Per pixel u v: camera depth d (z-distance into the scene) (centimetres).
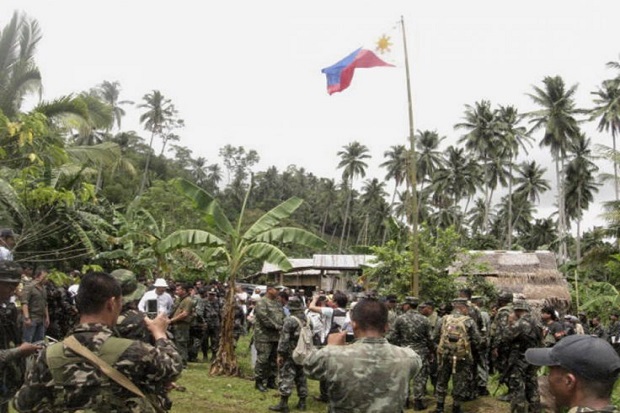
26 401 279
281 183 10856
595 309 2300
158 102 5831
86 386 269
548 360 225
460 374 872
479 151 5947
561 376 221
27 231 1191
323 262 2817
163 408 303
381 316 357
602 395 211
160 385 296
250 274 4481
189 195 1166
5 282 409
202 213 1180
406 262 1591
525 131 5750
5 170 1293
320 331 1202
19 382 396
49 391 275
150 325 315
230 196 9500
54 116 1889
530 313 851
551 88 4950
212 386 1028
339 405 342
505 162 6469
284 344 882
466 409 940
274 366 1057
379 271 1634
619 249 2292
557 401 226
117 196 4928
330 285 3136
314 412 891
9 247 764
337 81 1462
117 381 274
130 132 7306
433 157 6844
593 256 2333
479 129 5759
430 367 965
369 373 340
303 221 10075
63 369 272
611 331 1563
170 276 2023
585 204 5900
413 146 1328
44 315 922
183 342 1237
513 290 1838
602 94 4656
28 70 2011
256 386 1026
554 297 1817
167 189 4041
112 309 295
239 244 1201
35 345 372
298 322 884
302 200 1255
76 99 1891
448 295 1549
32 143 1309
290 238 1183
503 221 7756
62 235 1409
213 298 1396
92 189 1256
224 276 2325
